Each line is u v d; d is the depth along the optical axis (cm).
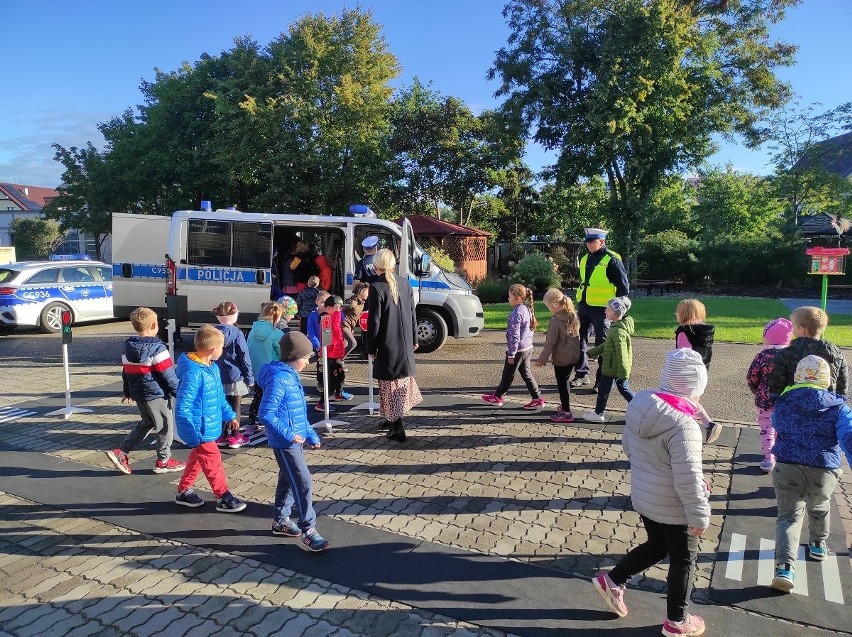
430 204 3133
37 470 537
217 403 443
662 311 1606
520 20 2448
